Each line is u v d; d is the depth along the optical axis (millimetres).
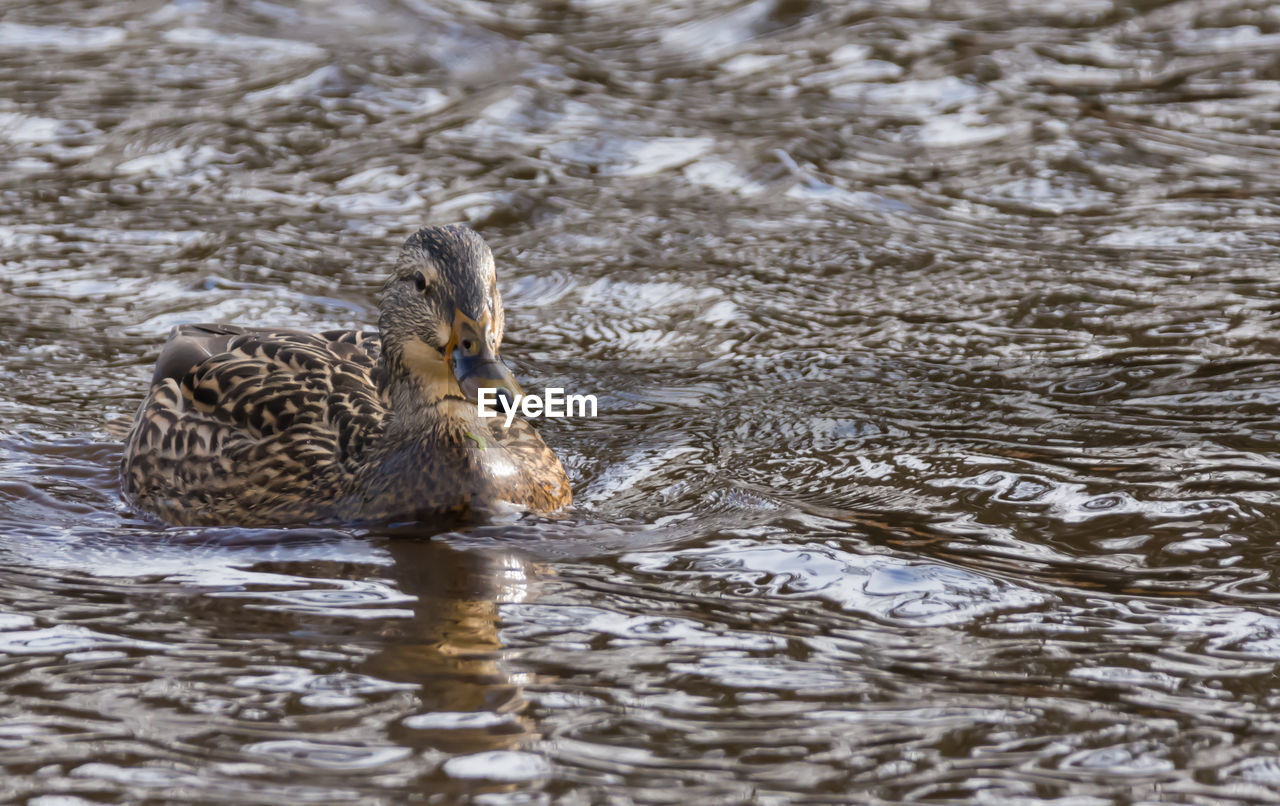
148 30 22453
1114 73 20234
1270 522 8914
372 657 7215
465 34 22172
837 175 17172
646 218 16016
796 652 7250
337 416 9859
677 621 7645
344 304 13680
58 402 11570
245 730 6441
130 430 10883
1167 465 9961
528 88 19859
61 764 6152
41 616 7750
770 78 20484
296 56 21156
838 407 11469
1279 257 14500
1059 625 7523
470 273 9125
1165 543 8641
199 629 7582
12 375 12008
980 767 6145
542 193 16641
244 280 14172
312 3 23594
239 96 19578
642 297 14047
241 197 16422
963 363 12328
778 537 8898
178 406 10203
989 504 9391
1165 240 15086
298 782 6016
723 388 11992
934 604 7836
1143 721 6520
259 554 8836
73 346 12648
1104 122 18500
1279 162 17156
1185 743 6328
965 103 19297
